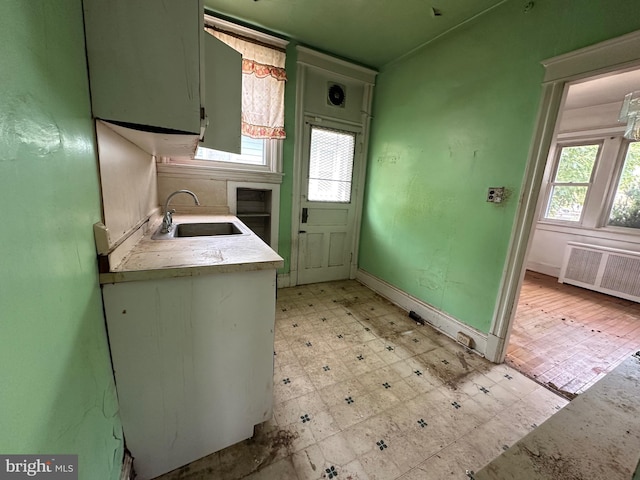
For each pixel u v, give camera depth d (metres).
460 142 2.15
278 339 2.10
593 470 0.48
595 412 0.62
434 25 2.15
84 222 0.74
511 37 1.78
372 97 3.14
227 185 2.60
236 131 1.65
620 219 3.62
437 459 1.20
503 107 1.84
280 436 1.28
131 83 0.84
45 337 0.52
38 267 0.50
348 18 2.16
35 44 0.51
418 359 1.93
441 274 2.36
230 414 1.20
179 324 1.02
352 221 3.43
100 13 0.77
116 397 0.95
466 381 1.72
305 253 3.23
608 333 2.48
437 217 2.39
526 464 0.49
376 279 3.18
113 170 0.98
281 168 2.82
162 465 1.10
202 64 0.97
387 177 2.98
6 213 0.41
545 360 2.00
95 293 0.82
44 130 0.53
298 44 2.60
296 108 2.78
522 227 1.76
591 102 3.54
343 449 1.23
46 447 0.51
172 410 1.07
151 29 0.84
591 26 1.42
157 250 1.20
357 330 2.30
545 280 4.07
